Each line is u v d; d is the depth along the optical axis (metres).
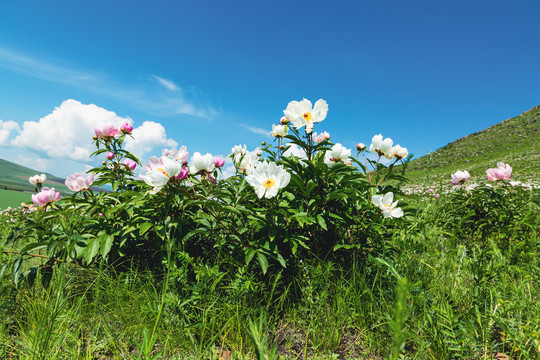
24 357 1.49
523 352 1.34
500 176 3.45
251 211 2.12
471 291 1.92
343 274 2.24
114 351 1.60
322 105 2.38
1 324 1.79
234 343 1.67
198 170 2.26
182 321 1.74
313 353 1.65
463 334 1.48
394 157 2.64
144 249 2.55
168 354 1.60
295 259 2.19
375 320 1.81
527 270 2.07
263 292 2.05
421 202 3.83
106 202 2.61
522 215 3.17
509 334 1.39
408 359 1.52
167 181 1.99
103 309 1.95
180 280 1.91
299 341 1.75
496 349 1.60
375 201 2.19
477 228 3.37
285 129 2.73
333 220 2.40
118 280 2.07
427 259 2.27
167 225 1.68
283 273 2.19
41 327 1.53
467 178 3.71
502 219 3.14
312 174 2.31
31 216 4.00
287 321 1.91
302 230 2.35
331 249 2.33
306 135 2.45
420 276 2.08
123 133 2.70
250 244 2.06
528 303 1.64
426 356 1.52
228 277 2.11
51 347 1.48
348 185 2.45
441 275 2.13
